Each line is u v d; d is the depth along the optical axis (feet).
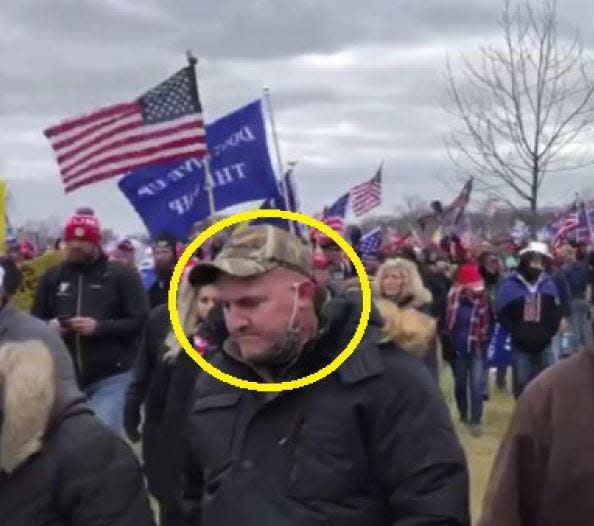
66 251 28.25
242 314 12.10
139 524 11.77
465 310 41.73
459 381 42.16
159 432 19.16
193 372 18.12
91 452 11.65
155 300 31.83
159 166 36.17
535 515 11.28
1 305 17.38
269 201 37.47
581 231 104.32
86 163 34.55
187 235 36.40
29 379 11.39
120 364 27.94
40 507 11.53
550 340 41.75
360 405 12.01
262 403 12.36
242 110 37.06
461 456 12.16
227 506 12.30
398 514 12.04
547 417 11.14
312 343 12.21
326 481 11.94
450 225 89.51
